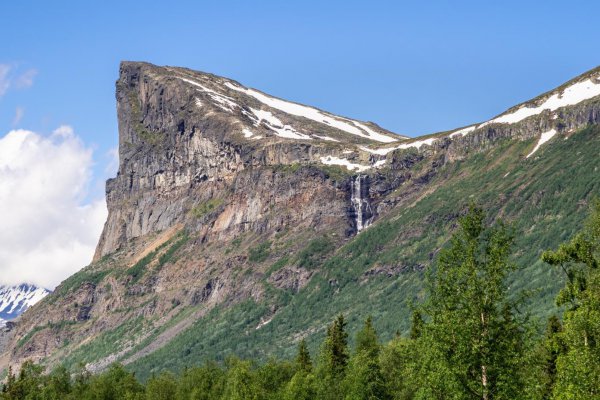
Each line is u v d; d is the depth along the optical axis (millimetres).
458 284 82500
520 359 78875
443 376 79812
